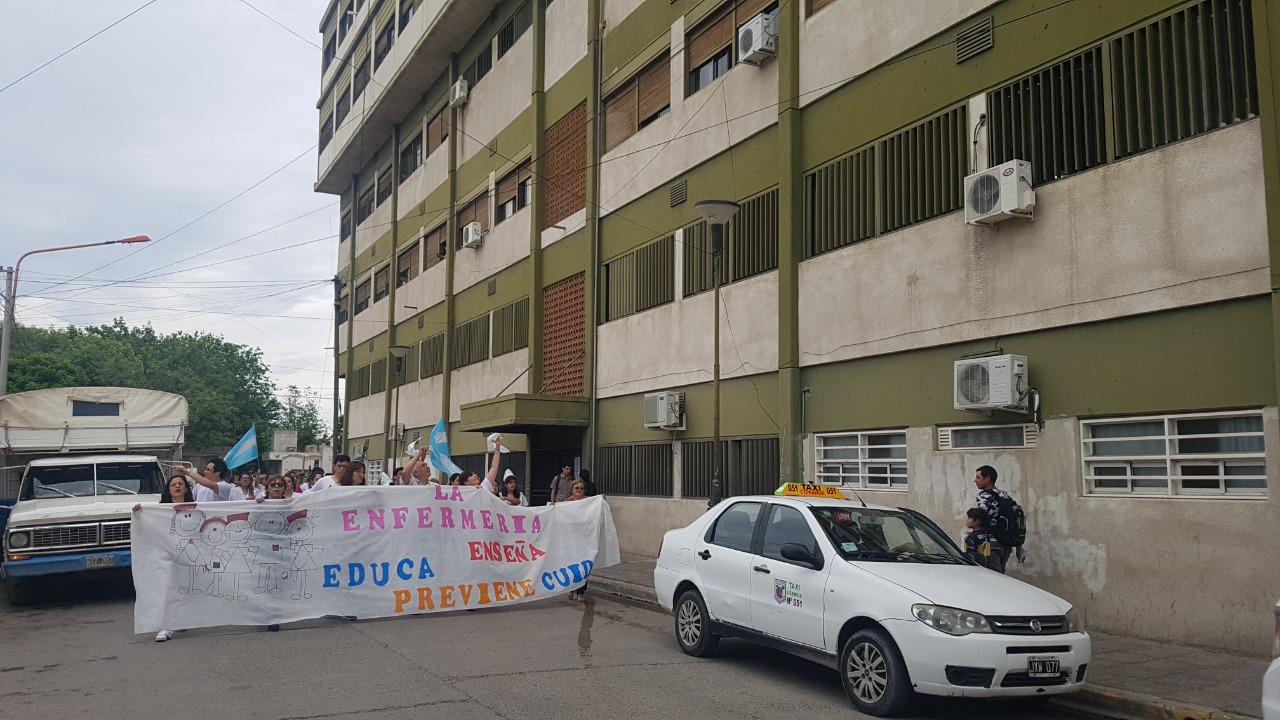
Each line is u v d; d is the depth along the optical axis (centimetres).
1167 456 948
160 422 1570
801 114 1489
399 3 3338
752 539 872
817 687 801
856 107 1379
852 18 1391
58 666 853
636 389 1912
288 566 1078
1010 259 1116
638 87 1978
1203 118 936
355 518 1130
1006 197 1080
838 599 743
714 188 1698
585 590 1359
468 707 694
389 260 3628
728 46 1688
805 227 1464
